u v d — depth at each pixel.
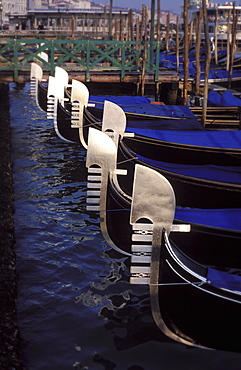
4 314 5.91
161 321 5.41
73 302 6.62
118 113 9.88
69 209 10.00
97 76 18.70
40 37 24.45
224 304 5.27
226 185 8.85
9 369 4.96
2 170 11.72
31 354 5.57
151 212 4.97
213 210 7.43
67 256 7.93
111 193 7.36
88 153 7.27
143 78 18.98
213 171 9.62
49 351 5.64
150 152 11.54
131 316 6.36
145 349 5.75
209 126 14.41
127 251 7.64
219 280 5.35
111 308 6.53
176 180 9.16
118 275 7.40
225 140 11.27
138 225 5.02
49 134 16.70
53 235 8.71
